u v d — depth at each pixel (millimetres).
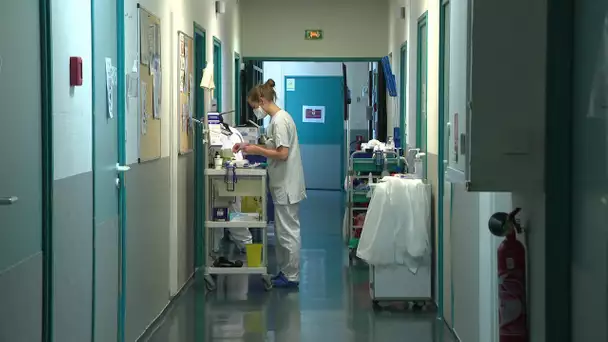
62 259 3400
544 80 2928
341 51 11656
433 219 6051
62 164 3391
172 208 6266
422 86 7371
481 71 2947
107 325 4270
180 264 6688
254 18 11727
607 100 2465
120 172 4504
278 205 6898
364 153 8406
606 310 2473
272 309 6098
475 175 2965
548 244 2902
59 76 3344
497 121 2951
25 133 2949
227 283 7152
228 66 9984
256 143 7781
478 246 4223
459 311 4938
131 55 4797
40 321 3133
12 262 2787
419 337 5238
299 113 16125
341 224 11383
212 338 5215
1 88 2670
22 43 2910
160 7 5719
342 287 6965
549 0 2893
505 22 2936
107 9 4254
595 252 2592
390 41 11055
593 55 2619
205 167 6754
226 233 9719
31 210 3023
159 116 5703
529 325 3223
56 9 3297
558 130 2906
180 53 6551
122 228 4547
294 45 11703
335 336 5281
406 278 6039
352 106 15852
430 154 6262
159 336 5262
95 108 3977
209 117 6777
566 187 2898
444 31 5746
